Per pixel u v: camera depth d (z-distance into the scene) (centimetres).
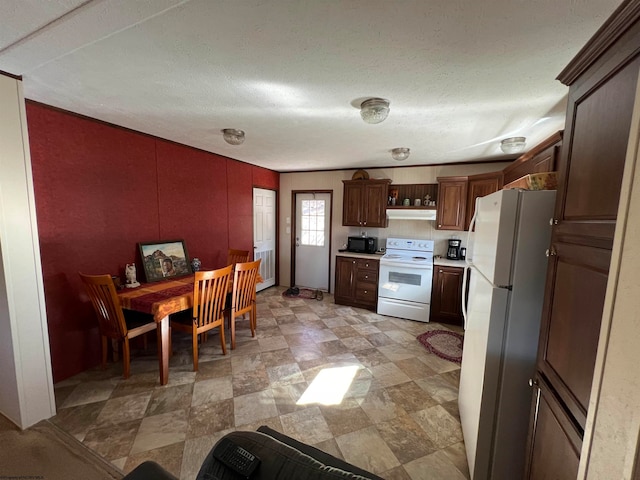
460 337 333
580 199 96
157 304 224
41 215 216
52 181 221
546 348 115
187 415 200
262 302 454
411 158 391
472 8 108
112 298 225
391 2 106
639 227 57
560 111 210
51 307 226
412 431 190
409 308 389
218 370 258
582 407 88
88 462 161
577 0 103
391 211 423
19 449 169
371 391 231
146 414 200
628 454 57
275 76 164
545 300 118
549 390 109
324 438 183
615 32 78
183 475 154
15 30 124
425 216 405
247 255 368
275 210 534
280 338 326
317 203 515
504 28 120
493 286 141
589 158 91
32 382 185
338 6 108
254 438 89
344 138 293
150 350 291
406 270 388
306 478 73
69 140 230
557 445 101
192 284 287
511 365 142
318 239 518
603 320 67
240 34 126
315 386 236
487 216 164
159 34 127
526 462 128
